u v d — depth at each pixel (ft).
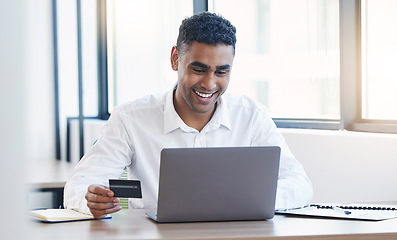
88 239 4.20
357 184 8.72
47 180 12.34
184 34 6.07
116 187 5.06
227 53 6.00
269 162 4.99
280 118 11.06
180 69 6.24
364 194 8.61
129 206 6.98
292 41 10.64
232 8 11.84
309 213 5.40
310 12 10.22
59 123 18.20
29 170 1.19
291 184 5.97
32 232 1.26
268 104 11.25
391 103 9.12
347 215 5.27
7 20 1.13
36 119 1.39
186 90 6.20
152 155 6.78
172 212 4.91
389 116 9.17
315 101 10.29
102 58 17.97
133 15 16.22
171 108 6.74
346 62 9.64
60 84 18.04
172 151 4.75
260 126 7.16
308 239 4.35
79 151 17.10
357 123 9.59
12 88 1.15
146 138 6.77
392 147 8.17
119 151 6.60
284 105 10.93
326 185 9.25
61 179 12.59
